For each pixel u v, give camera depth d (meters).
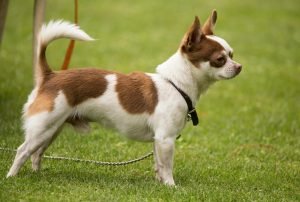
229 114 14.28
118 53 20.78
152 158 9.98
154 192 7.86
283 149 11.32
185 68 8.20
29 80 15.39
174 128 8.10
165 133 8.04
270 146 11.54
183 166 9.67
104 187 7.93
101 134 11.24
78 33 7.93
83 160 9.34
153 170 9.28
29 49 19.78
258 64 20.70
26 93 13.80
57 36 7.93
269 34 25.89
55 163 9.16
